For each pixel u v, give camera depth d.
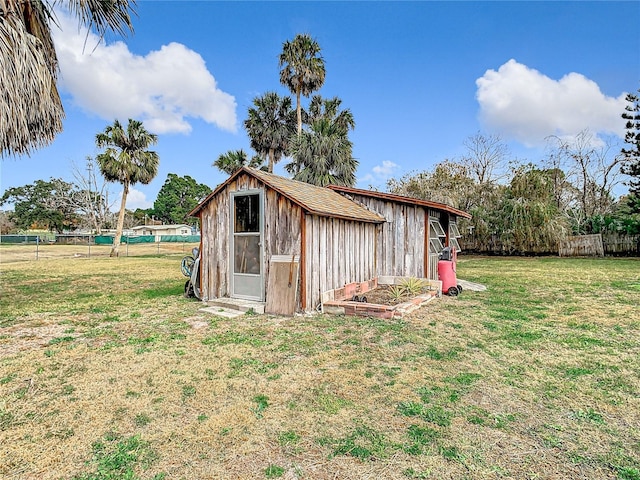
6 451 2.35
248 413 2.84
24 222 51.44
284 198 6.47
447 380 3.44
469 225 22.12
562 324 5.45
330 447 2.38
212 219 7.56
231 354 4.20
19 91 4.39
